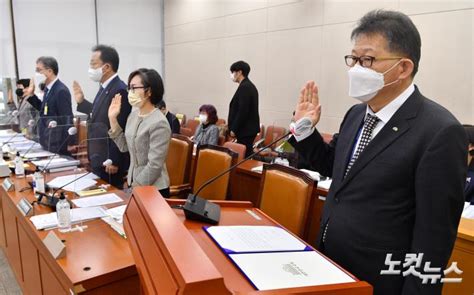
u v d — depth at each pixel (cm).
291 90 505
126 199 201
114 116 233
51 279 146
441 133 88
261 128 507
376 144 100
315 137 124
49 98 344
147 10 745
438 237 87
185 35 711
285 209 166
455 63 336
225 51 618
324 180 242
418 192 89
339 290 59
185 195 266
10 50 603
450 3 335
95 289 121
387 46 94
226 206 107
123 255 135
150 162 199
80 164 273
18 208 189
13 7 595
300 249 76
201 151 268
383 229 95
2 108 471
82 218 169
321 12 453
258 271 65
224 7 608
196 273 49
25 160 291
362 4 406
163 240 59
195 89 705
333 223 106
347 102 436
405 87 99
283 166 177
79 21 665
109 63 274
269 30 529
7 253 249
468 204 202
